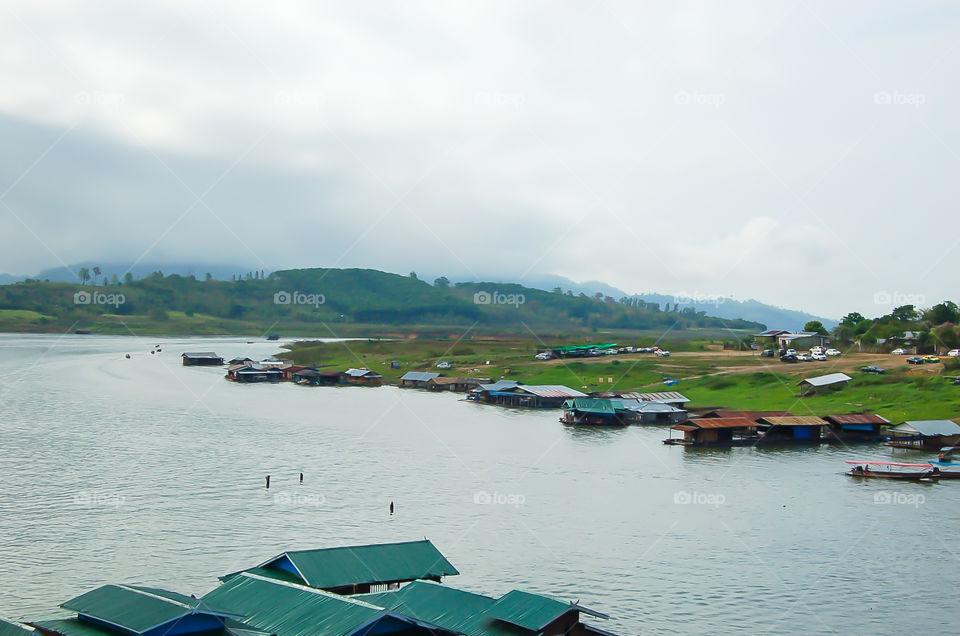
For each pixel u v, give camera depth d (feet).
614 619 196.34
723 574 229.25
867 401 515.91
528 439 451.12
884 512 297.94
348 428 469.57
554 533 263.90
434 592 174.09
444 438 444.96
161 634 144.97
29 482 309.63
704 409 543.80
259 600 165.17
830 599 212.84
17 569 216.95
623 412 527.81
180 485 312.29
